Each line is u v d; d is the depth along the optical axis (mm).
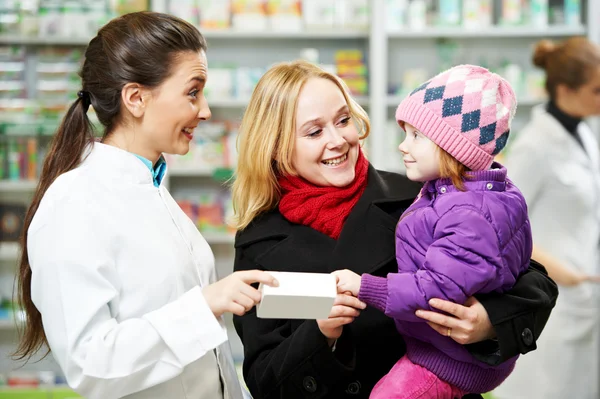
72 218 1517
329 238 1867
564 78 3287
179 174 4867
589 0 4742
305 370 1664
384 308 1539
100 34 1660
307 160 1839
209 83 4656
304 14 4723
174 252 1636
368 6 4727
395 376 1665
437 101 1617
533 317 1622
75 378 1463
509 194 1616
